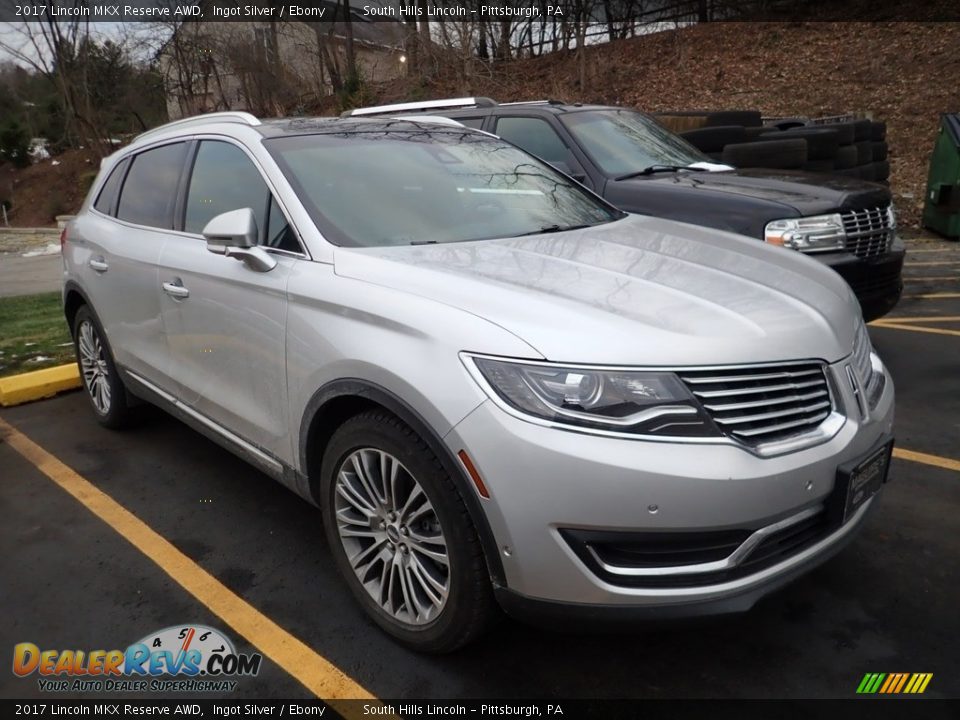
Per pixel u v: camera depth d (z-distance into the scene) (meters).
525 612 2.21
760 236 4.81
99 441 4.55
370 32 23.67
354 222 2.99
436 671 2.52
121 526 3.54
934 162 11.20
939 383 5.07
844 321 2.62
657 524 2.06
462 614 2.34
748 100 18.16
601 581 2.12
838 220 4.80
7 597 3.00
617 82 20.42
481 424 2.12
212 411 3.42
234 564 3.20
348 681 2.49
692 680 2.45
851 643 2.59
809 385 2.32
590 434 2.05
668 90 19.45
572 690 2.42
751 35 21.05
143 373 4.01
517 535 2.11
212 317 3.24
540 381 2.10
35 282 11.83
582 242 3.10
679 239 3.28
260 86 22.83
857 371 2.51
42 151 33.16
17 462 4.27
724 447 2.10
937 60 17.33
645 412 2.07
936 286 8.17
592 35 23.03
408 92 19.53
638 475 2.03
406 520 2.48
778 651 2.56
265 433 3.04
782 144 7.22
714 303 2.42
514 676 2.48
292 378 2.79
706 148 8.12
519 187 3.69
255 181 3.23
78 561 3.24
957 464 3.87
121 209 4.29
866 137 10.57
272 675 2.53
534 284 2.48
